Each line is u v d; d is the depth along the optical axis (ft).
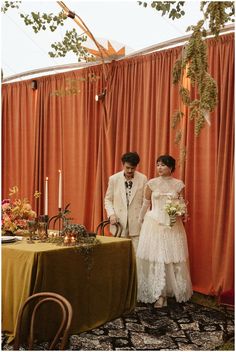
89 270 9.73
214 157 13.29
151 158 15.01
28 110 19.71
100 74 16.94
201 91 6.37
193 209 13.78
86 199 17.15
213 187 13.32
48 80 18.83
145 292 12.16
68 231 9.77
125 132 15.94
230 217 12.64
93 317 9.95
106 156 16.51
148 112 15.17
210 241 13.35
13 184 20.29
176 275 12.15
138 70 15.67
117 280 10.75
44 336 8.61
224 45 13.08
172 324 10.61
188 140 13.89
